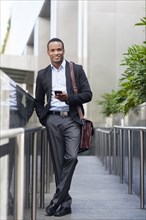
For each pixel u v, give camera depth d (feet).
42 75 12.46
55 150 12.37
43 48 74.59
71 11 53.98
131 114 17.46
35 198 10.62
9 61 68.08
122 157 20.84
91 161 34.83
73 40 53.36
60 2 53.93
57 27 53.78
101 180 21.68
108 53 47.44
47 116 12.42
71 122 12.12
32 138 10.66
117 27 47.67
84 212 13.16
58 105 12.23
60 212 12.44
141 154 14.06
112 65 47.39
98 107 46.34
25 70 68.13
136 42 47.60
